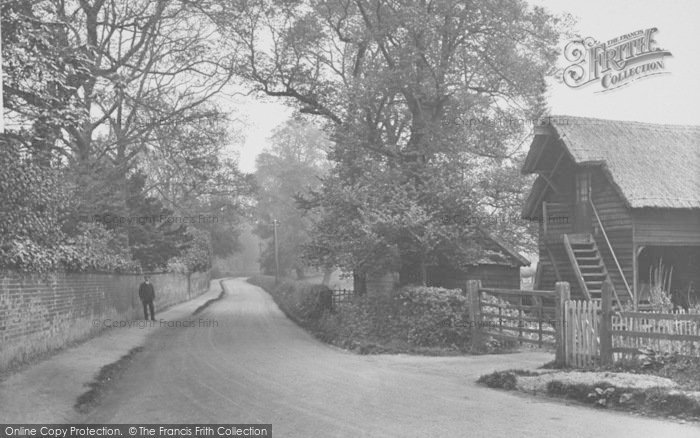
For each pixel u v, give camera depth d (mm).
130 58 31281
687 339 11422
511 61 27359
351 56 34438
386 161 28188
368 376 14469
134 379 14445
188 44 31719
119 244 29781
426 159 26125
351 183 26734
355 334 22109
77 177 24469
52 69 15727
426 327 19969
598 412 10281
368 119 29156
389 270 23938
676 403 9930
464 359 17328
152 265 34812
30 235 17672
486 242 29891
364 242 22688
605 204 25641
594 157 25031
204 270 65562
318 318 30828
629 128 27250
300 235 82250
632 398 10469
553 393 11766
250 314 38750
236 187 39562
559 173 27922
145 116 29828
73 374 14062
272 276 84250
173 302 46594
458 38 27766
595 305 13367
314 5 31156
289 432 9133
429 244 22688
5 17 14758
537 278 28703
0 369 13414
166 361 17422
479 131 27922
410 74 26859
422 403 11156
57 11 22125
